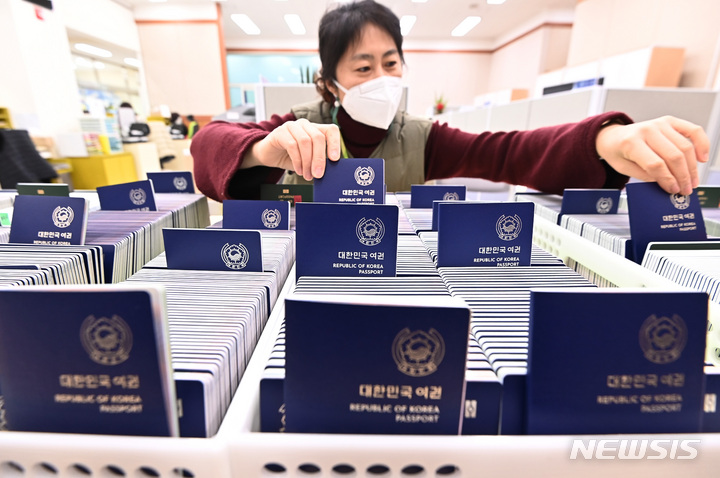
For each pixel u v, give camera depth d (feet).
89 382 0.80
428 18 25.21
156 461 0.76
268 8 22.91
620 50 16.49
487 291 1.31
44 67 13.52
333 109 3.83
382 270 1.45
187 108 23.63
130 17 21.25
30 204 1.62
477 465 0.78
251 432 0.83
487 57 31.14
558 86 12.80
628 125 2.15
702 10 11.76
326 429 0.85
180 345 0.97
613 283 1.55
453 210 1.50
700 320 0.81
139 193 2.35
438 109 15.46
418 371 0.81
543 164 2.76
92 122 14.10
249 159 2.33
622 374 0.82
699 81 11.88
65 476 0.80
